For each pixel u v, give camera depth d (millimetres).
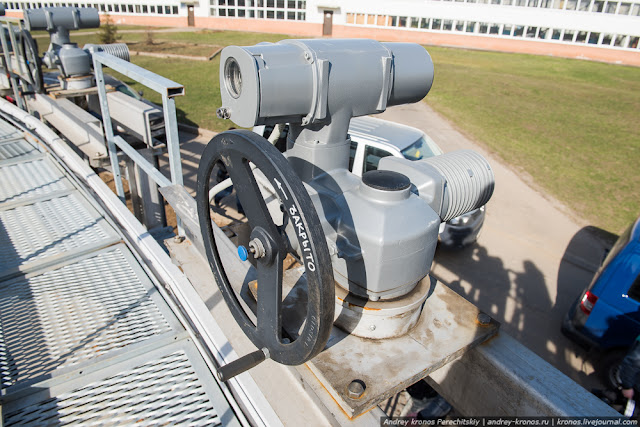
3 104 4574
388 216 1239
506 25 29234
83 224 2410
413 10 30219
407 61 1536
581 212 7828
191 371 1515
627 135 12836
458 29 30203
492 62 24984
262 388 1408
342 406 1183
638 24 26578
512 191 8539
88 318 1733
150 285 1940
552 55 29047
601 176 9570
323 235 951
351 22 31703
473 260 6012
